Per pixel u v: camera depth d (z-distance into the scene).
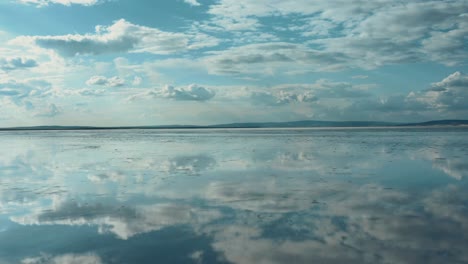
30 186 14.13
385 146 32.47
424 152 25.94
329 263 6.21
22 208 10.44
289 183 13.81
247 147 33.38
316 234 7.72
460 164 18.84
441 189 12.36
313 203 10.49
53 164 21.59
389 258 6.38
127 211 9.91
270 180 14.55
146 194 12.16
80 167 19.88
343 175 15.64
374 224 8.37
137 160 22.94
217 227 8.33
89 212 9.88
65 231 8.25
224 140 48.44
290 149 30.11
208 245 7.17
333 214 9.29
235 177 15.45
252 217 9.12
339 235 7.64
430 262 6.19
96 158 24.80
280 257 6.50
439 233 7.65
